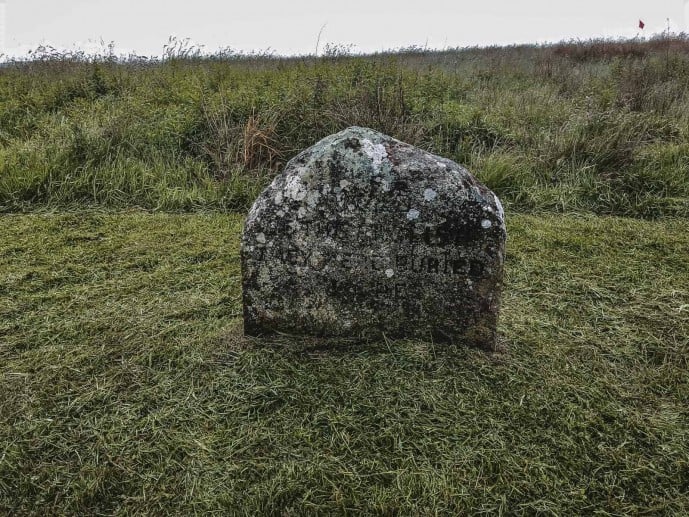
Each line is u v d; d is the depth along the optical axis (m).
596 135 5.92
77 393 2.40
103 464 2.04
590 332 2.97
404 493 1.95
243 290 2.71
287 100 6.42
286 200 2.54
